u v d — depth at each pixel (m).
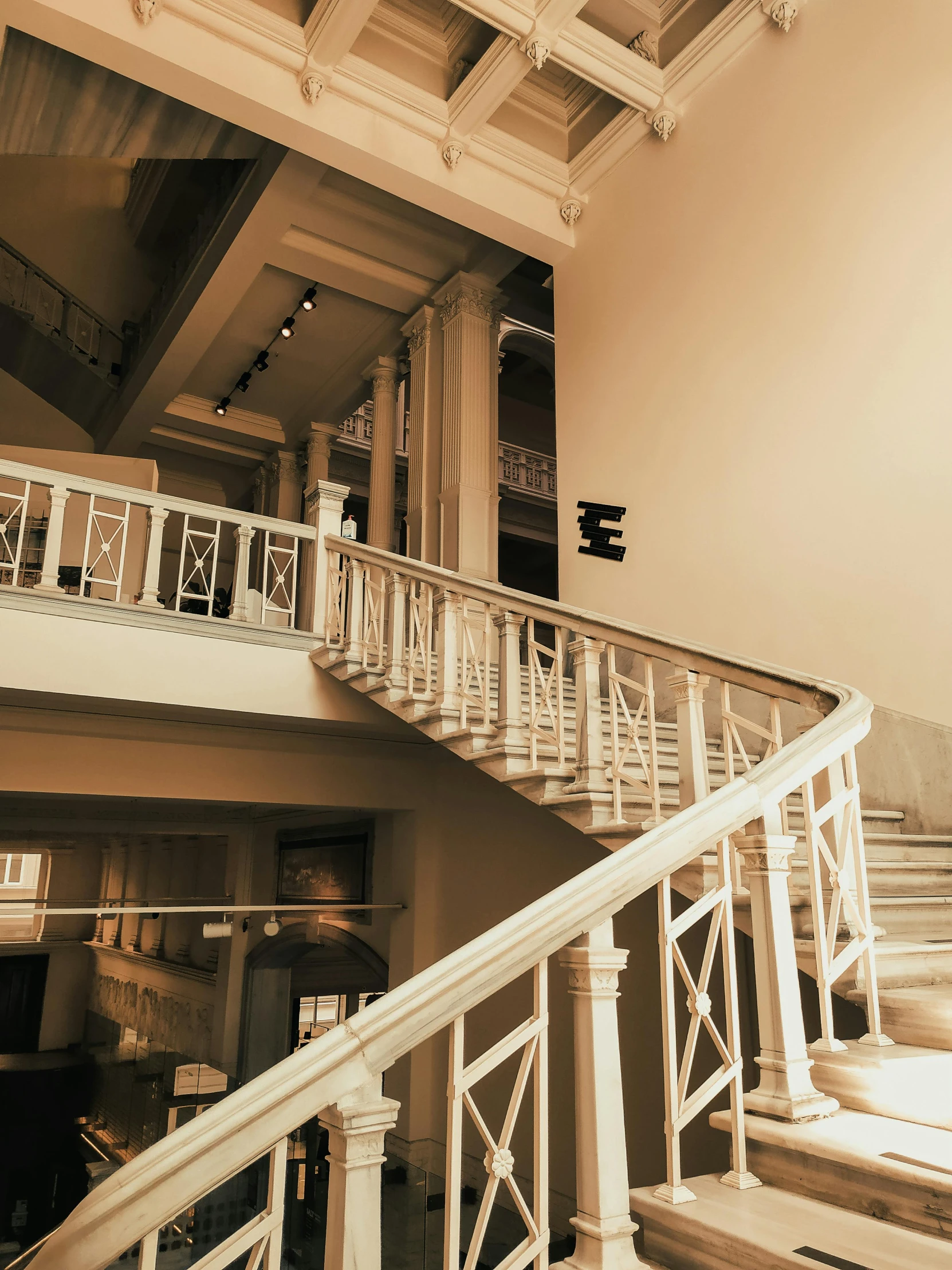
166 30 6.92
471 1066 1.76
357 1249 1.52
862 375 5.98
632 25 7.79
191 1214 6.59
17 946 16.34
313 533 6.79
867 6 6.26
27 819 9.80
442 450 10.22
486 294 10.48
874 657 5.68
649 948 5.67
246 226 9.26
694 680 3.60
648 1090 5.53
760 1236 1.87
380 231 9.91
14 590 5.55
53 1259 1.33
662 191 7.82
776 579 6.38
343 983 11.98
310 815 10.09
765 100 6.94
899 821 5.26
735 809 2.37
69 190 12.82
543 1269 1.79
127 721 6.74
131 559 8.26
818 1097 2.37
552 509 17.34
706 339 7.21
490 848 7.41
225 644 6.18
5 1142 13.59
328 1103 1.57
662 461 7.44
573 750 4.91
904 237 5.83
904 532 5.60
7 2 6.36
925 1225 1.89
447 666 5.28
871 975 2.79
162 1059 11.98
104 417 13.24
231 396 12.99
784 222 6.67
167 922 13.65
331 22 6.99
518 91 8.52
